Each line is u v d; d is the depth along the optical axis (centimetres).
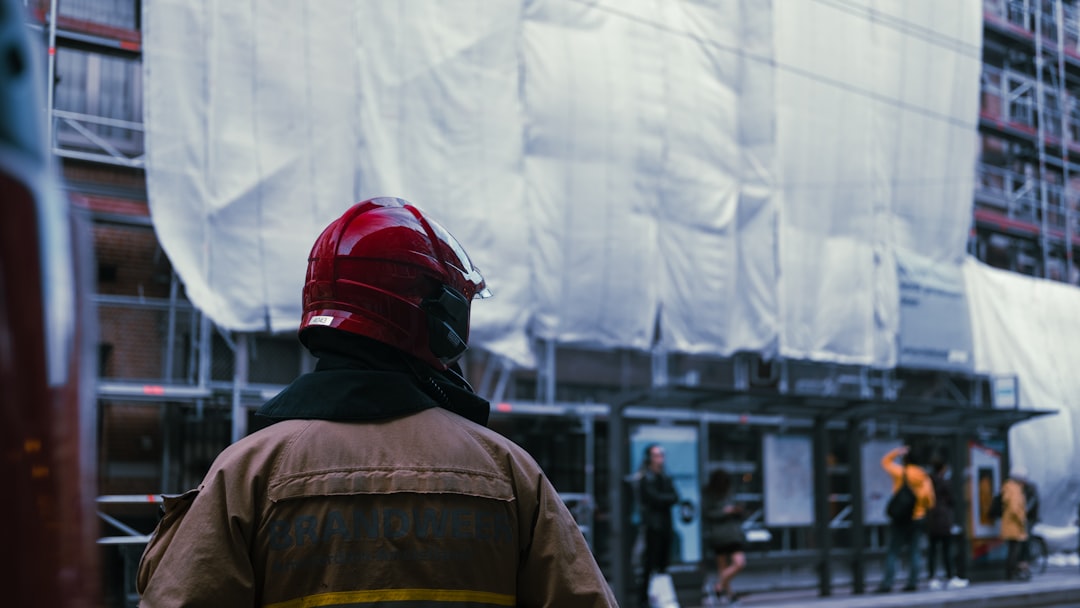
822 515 1370
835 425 1557
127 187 1227
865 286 1728
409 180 1259
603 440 1553
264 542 164
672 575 1200
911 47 1834
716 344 1538
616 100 1451
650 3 1511
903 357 1775
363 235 184
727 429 1518
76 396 70
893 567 1400
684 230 1511
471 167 1302
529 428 1506
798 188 1661
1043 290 2072
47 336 67
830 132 1709
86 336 72
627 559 1147
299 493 166
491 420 1477
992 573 1559
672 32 1530
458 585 168
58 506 67
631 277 1438
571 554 180
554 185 1391
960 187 1905
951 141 1889
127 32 1178
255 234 1147
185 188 1116
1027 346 2006
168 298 1302
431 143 1279
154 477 1272
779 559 1328
